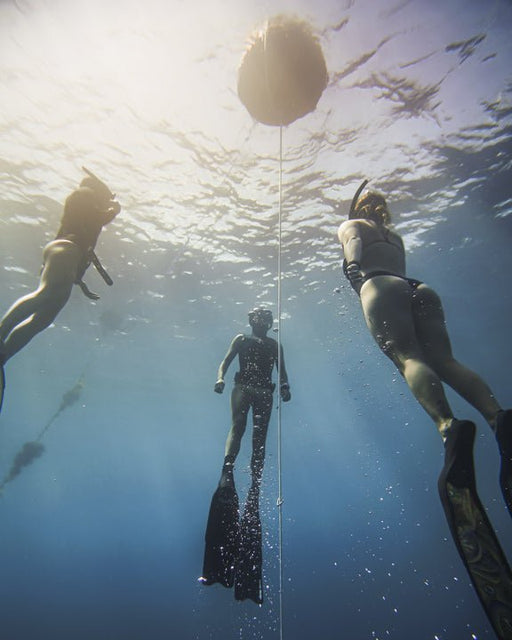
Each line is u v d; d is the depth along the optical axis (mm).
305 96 3865
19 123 9359
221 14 6570
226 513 3561
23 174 11156
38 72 8023
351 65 7508
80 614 22734
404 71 7742
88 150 9953
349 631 19094
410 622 19297
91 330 23125
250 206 11891
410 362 2213
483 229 14055
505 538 19641
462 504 1662
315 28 6723
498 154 10453
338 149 9672
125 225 13117
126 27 6977
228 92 8047
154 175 10656
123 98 8453
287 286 17812
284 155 9766
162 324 22281
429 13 6656
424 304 2604
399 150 9898
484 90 8359
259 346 5305
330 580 28297
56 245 3346
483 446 31594
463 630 17828
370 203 3330
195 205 11875
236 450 4125
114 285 17656
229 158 9875
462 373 2277
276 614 21531
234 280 17203
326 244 14219
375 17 6641
